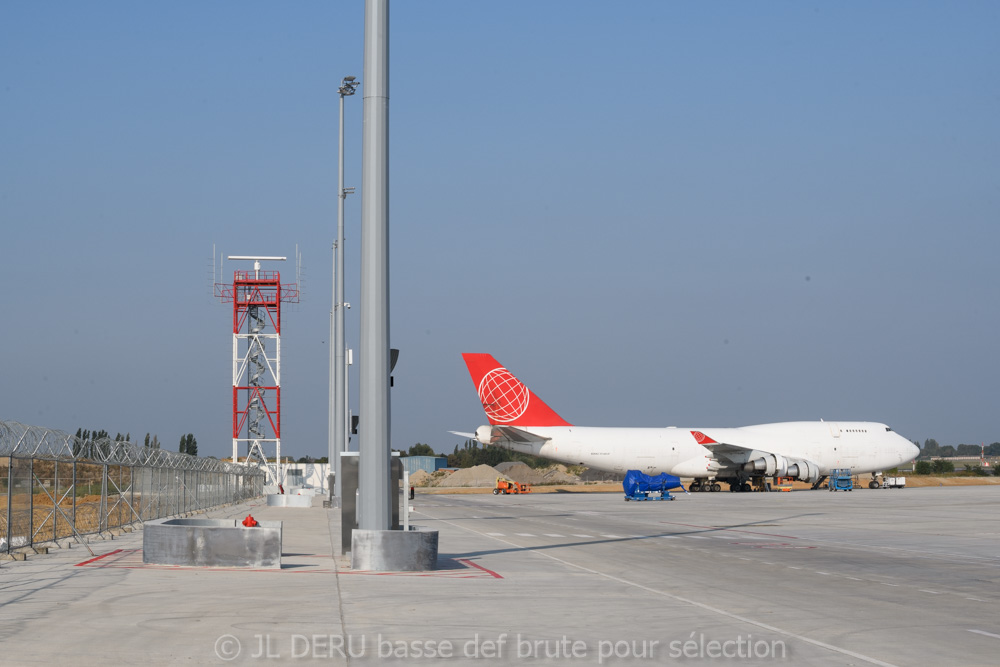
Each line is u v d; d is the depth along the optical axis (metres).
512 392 76.94
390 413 19.30
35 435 22.41
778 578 19.45
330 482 52.47
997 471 143.88
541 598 15.32
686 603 15.16
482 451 181.25
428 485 132.62
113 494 35.62
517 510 51.06
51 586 15.58
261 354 88.06
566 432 76.44
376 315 19.22
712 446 78.06
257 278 88.38
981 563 23.25
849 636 12.41
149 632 11.29
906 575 20.44
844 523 39.44
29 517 22.47
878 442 84.31
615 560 22.78
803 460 79.69
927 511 49.41
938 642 12.09
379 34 19.53
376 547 18.67
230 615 12.69
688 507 54.38
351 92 51.06
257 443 87.81
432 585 16.66
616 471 78.25
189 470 44.62
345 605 13.90
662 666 10.23
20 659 9.65
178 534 18.86
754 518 43.12
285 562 20.38
